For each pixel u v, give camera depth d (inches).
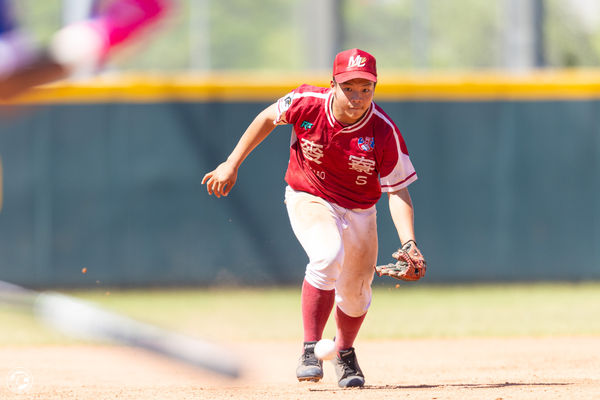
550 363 810.8
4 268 1615.4
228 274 1654.8
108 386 655.8
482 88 1680.6
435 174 1676.9
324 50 2241.6
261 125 579.5
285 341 1054.4
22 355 922.1
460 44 4653.1
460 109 1680.6
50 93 1614.2
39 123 1617.9
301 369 589.9
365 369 783.1
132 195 1637.6
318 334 586.6
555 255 1699.1
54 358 895.1
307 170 582.6
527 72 2028.8
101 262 1633.9
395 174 573.0
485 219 1688.0
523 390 578.9
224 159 1646.2
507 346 989.8
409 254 540.1
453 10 4662.9
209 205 1649.9
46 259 1624.0
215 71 4520.2
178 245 1647.4
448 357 884.6
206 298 1563.7
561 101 1691.7
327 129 550.9
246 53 4626.0
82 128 1626.5
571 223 1699.1
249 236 1657.2
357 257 588.7
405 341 1055.6
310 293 575.5
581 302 1486.2
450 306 1456.7
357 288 596.4
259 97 1648.6
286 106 562.6
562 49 4190.5
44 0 3476.9
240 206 1656.0
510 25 2114.9
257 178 1659.7
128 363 833.5
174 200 1644.9
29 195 1619.1
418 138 1674.5
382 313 1375.5
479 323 1242.6
